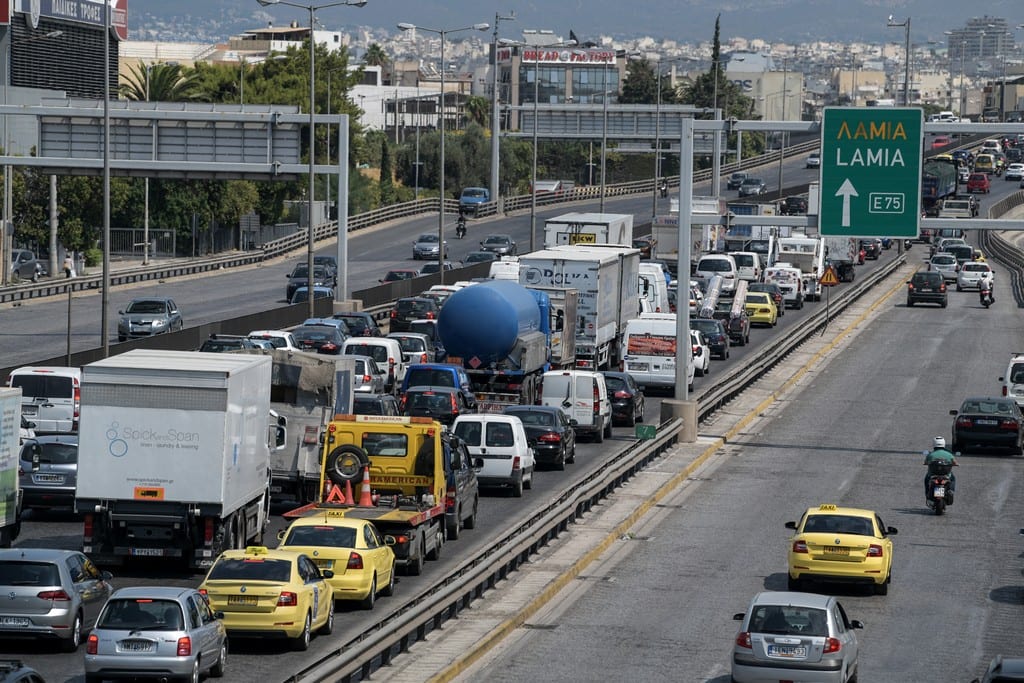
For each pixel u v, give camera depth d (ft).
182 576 282.15
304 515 281.95
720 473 439.22
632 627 268.82
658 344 561.02
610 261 566.77
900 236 424.46
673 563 325.01
